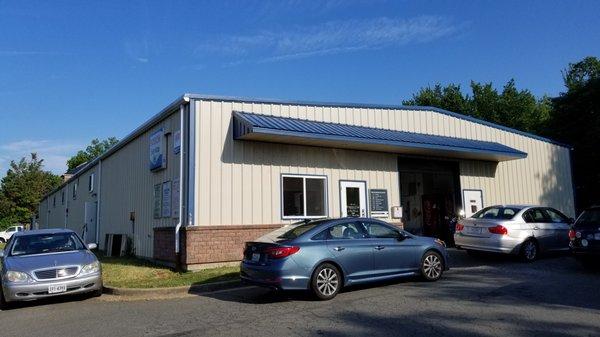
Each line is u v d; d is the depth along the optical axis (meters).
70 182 32.47
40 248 11.06
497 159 20.12
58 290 9.56
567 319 6.79
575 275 10.44
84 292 10.04
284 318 7.41
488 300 8.13
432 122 18.86
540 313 7.16
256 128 12.67
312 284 8.58
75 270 9.88
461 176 19.55
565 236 13.76
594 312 7.14
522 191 21.31
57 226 36.97
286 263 8.41
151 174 16.52
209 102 13.59
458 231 13.79
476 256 14.40
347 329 6.62
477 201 19.81
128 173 19.33
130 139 19.03
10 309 9.49
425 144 16.36
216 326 7.11
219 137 13.59
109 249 19.17
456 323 6.75
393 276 9.64
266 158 14.40
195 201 12.94
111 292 10.59
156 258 14.94
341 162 16.05
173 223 14.12
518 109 41.91
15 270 9.55
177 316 7.95
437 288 9.38
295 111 15.18
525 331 6.28
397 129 17.70
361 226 9.62
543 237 13.26
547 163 22.47
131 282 11.39
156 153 15.73
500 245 12.62
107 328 7.33
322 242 8.91
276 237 9.22
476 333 6.25
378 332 6.42
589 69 38.09
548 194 22.17
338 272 8.95
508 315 7.09
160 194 15.45
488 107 42.66
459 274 11.05
